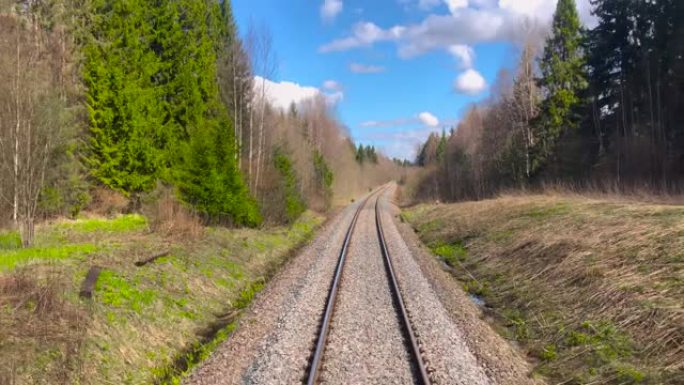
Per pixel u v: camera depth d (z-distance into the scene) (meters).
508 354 8.44
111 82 23.50
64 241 14.74
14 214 14.86
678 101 28.77
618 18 33.47
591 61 35.78
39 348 6.82
